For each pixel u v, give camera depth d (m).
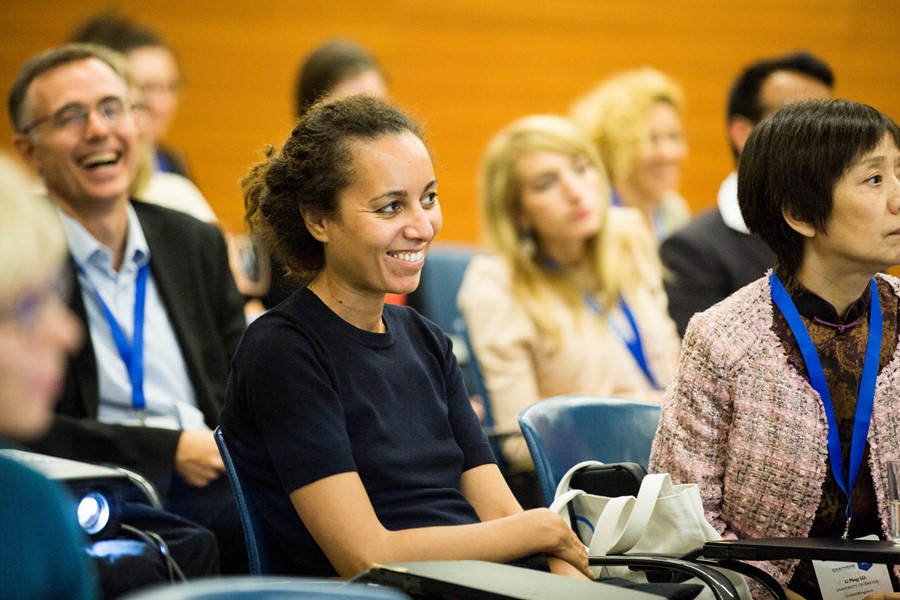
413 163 3.29
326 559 3.15
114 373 4.86
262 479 3.22
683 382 3.68
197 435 4.62
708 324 3.69
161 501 4.57
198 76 10.31
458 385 3.58
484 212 6.20
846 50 11.19
